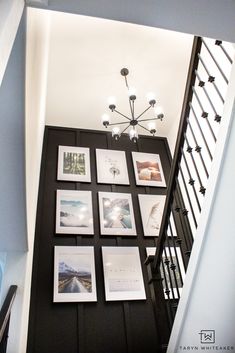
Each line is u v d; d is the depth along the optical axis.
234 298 1.86
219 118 2.03
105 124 4.29
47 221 3.92
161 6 1.35
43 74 3.36
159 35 4.29
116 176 4.66
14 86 1.57
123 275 3.56
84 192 4.28
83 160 4.72
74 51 4.39
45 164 4.56
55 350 2.95
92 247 3.74
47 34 3.50
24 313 2.54
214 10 1.39
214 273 1.92
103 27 4.14
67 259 3.55
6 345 2.05
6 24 1.00
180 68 4.73
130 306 3.38
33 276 3.38
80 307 3.25
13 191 2.10
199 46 2.39
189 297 2.16
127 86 4.89
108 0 1.31
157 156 5.17
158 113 4.18
